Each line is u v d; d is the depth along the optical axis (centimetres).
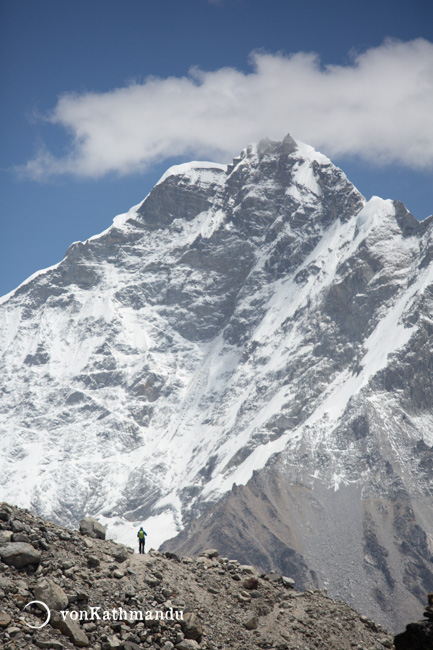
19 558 6178
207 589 7012
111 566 6662
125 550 7100
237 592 7094
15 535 6431
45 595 5931
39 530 6731
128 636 5984
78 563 6538
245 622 6719
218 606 6819
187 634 6275
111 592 6350
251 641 6512
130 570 6725
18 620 5703
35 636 5619
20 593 5897
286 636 6725
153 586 6706
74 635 5756
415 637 6138
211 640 6372
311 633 6912
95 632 5931
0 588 5872
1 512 6725
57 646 5606
